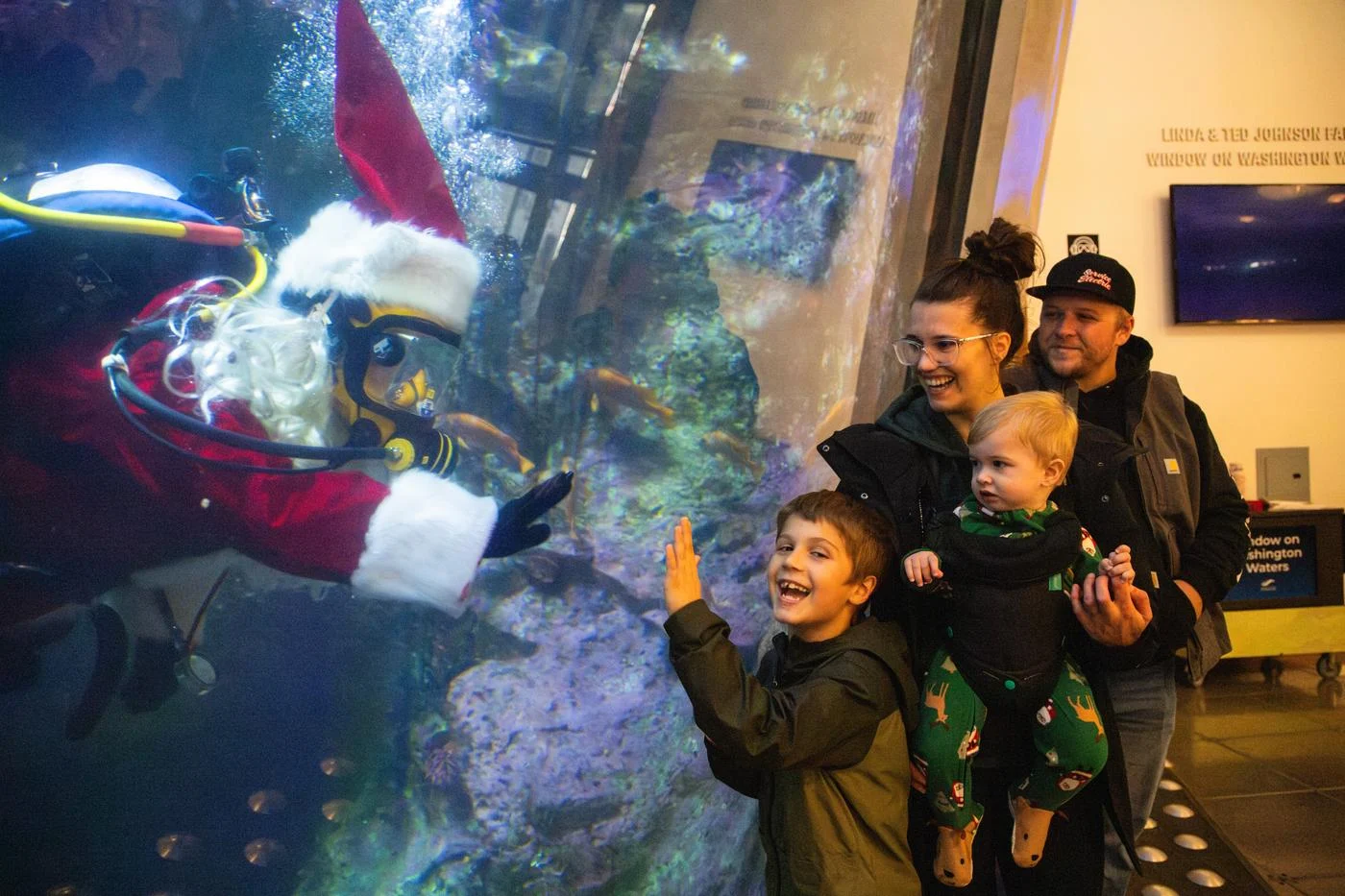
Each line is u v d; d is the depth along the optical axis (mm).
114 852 2160
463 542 2158
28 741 2057
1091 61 5586
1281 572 5328
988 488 1724
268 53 2146
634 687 2738
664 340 2773
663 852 2703
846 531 1741
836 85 2945
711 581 2877
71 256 1842
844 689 1657
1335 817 3762
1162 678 2320
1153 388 2367
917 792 1910
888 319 3174
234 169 2064
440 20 2377
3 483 1845
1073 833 1916
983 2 3270
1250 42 5691
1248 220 5676
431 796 2484
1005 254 1855
